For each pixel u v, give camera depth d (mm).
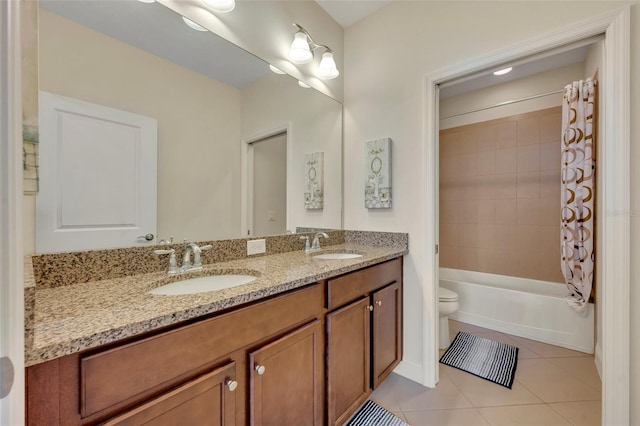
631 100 1181
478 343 2275
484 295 2588
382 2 1954
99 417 613
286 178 1852
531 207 2758
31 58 486
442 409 1544
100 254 1058
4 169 385
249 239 1610
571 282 2168
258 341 954
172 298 836
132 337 670
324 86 2053
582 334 2113
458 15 1651
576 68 2521
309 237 1944
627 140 1183
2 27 389
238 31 1522
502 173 2918
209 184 1463
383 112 1983
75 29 1022
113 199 1115
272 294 999
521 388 1706
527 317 2361
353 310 1387
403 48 1886
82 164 1032
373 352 1540
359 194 2111
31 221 913
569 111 2123
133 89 1180
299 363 1103
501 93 2926
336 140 2146
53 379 561
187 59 1358
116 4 1128
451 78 1705
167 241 1290
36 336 573
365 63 2088
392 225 1938
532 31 1411
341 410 1313
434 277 1764
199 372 796
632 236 1186
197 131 1413
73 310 733
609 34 1219
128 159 1163
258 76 1657
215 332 828
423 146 1783
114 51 1123
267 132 1727
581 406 1542
